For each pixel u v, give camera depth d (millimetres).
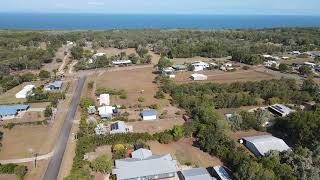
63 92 137250
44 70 170125
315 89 130625
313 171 67312
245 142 88938
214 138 85438
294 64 191875
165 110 116500
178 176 74688
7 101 127625
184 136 94688
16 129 101125
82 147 83688
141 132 96562
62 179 73250
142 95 134500
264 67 192000
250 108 118938
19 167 74688
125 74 173125
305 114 92438
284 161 74625
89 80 160375
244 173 66875
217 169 74688
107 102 121500
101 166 74438
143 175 72000
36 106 121938
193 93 131750
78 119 109188
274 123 101062
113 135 90562
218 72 179250
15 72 178625
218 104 118062
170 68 178500
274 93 127000
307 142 85000
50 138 94750
